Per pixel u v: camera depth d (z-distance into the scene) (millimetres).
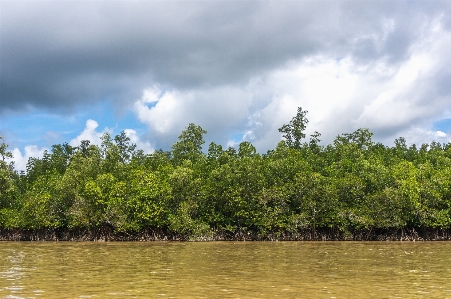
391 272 24172
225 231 55875
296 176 57094
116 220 53594
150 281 20969
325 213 54812
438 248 41438
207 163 64562
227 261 29984
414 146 87000
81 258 32500
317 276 22609
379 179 57156
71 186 56969
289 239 55438
